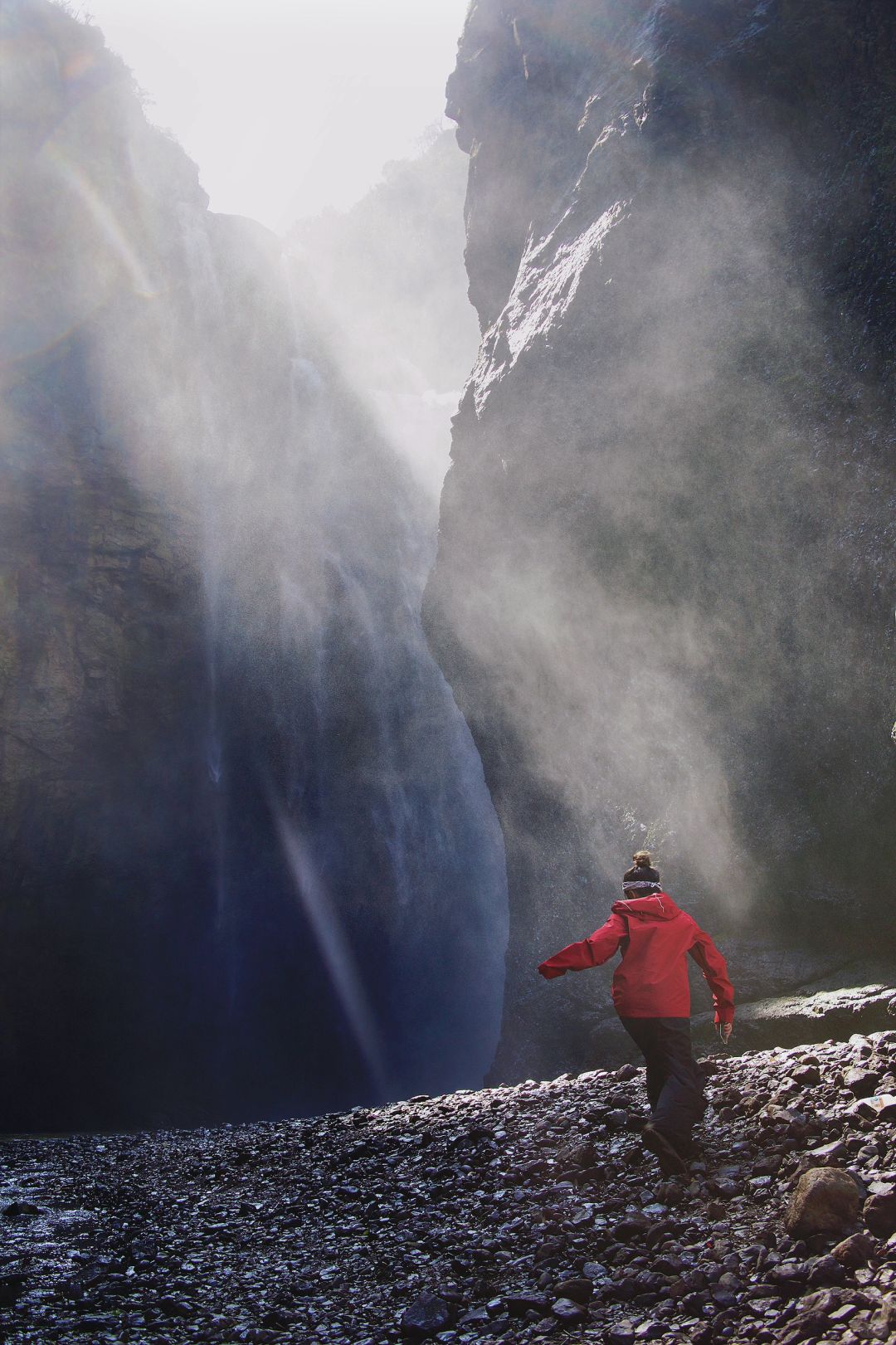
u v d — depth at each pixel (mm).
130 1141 9914
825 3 11875
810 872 10148
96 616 27578
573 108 17828
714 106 13117
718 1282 2824
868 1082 4152
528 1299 2969
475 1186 4461
